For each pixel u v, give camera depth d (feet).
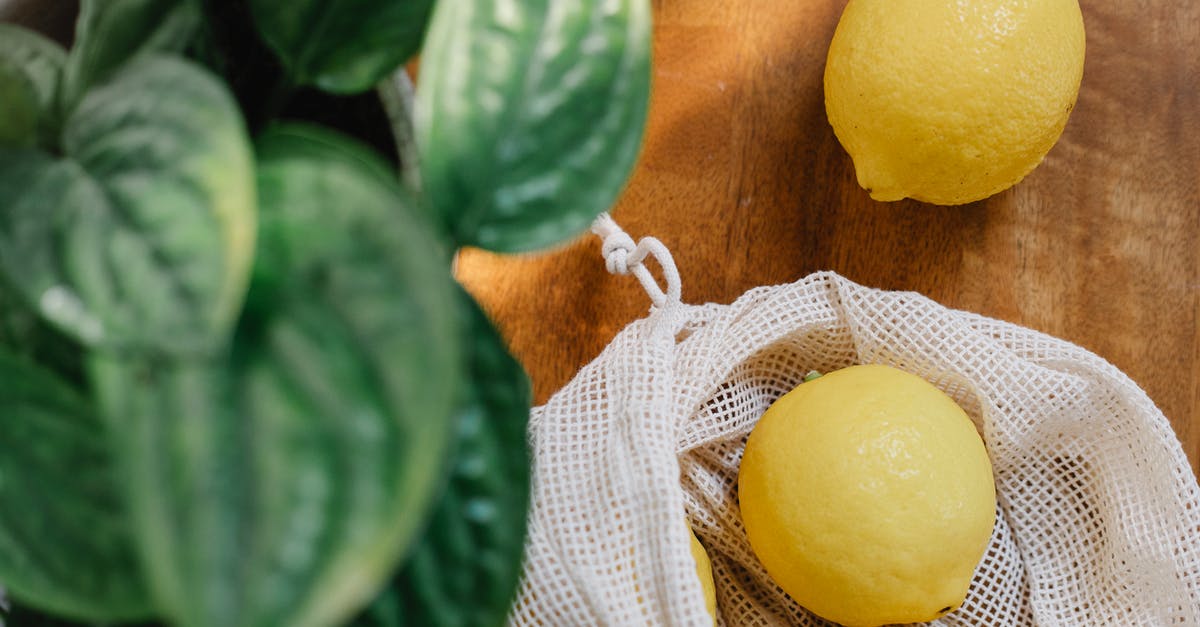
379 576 0.81
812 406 1.52
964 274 1.73
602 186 1.11
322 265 0.88
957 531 1.49
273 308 0.87
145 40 1.12
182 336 0.82
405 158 1.19
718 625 1.67
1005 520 1.66
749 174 1.73
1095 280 1.72
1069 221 1.73
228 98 0.91
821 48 1.74
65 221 0.91
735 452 1.66
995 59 1.52
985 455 1.55
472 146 1.10
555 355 1.72
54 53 1.10
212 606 0.81
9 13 1.16
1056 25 1.54
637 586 1.50
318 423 0.84
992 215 1.73
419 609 1.09
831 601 1.51
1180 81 1.72
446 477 1.09
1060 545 1.65
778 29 1.74
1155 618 1.59
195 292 0.83
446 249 1.11
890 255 1.73
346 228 0.88
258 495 0.83
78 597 1.00
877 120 1.57
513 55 1.10
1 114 1.04
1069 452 1.64
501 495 1.09
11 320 1.05
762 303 1.64
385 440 0.83
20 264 0.90
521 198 1.11
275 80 1.18
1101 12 1.73
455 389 0.83
